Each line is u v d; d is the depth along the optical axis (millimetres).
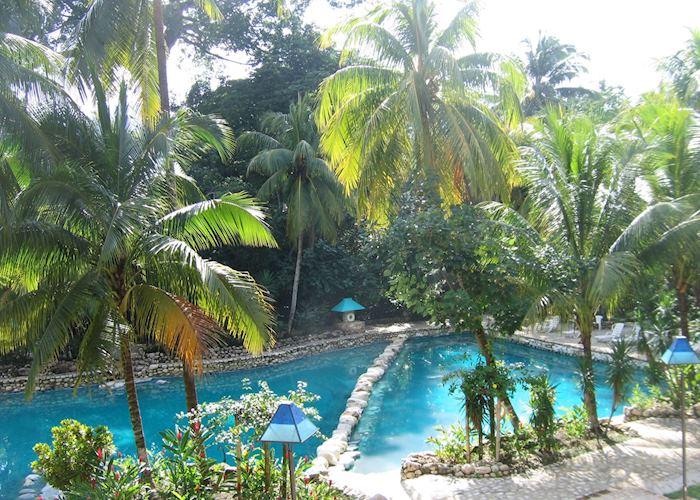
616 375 11516
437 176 12523
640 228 10125
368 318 30016
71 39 12883
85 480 8367
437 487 9234
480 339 11227
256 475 8453
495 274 10547
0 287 8898
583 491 8672
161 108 13570
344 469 11609
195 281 8570
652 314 13336
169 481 8203
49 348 7496
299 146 22906
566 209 11383
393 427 14672
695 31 17219
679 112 12273
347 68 14289
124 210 8000
